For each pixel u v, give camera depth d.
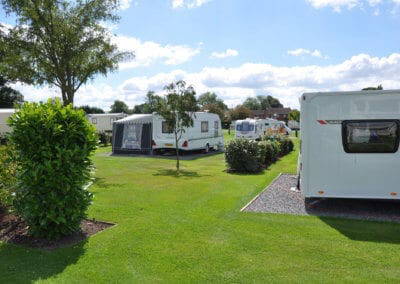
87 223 6.88
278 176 13.12
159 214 7.59
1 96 50.38
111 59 15.38
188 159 20.22
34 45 14.07
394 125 7.75
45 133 5.78
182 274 4.75
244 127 33.47
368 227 6.84
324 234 6.39
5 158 6.67
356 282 4.53
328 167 8.06
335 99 7.95
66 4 14.10
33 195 5.80
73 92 14.80
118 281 4.55
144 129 23.45
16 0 13.36
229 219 7.27
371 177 7.90
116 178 12.76
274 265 5.05
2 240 5.91
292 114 62.06
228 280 4.59
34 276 4.66
